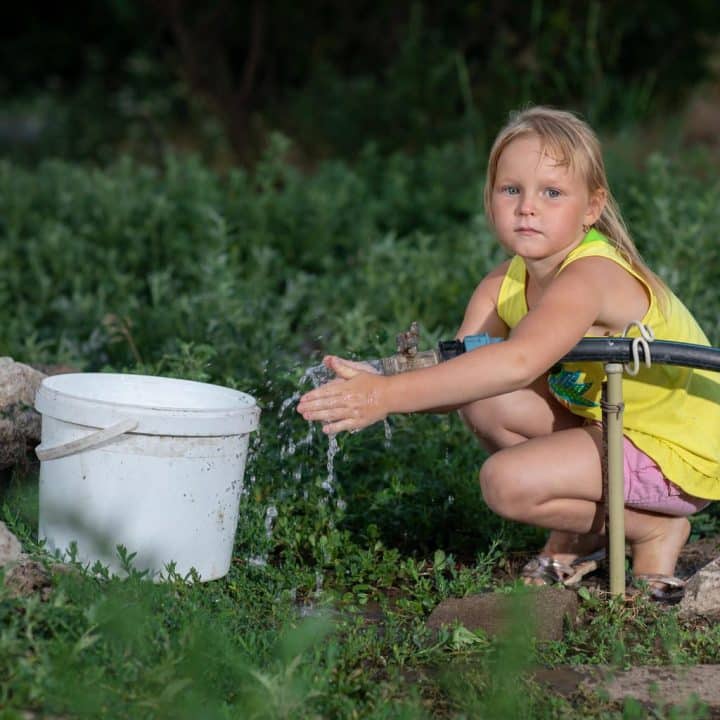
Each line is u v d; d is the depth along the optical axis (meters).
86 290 8.60
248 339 6.77
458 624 3.88
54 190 10.72
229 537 4.21
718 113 15.84
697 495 4.35
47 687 3.12
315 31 16.56
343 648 3.70
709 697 3.54
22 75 20.23
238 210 9.59
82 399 3.92
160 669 3.21
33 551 3.97
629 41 15.60
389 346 6.21
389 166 11.62
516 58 15.01
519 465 4.24
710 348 4.03
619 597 4.16
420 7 15.01
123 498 3.94
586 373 4.36
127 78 18.55
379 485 5.29
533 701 3.44
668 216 8.42
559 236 4.20
